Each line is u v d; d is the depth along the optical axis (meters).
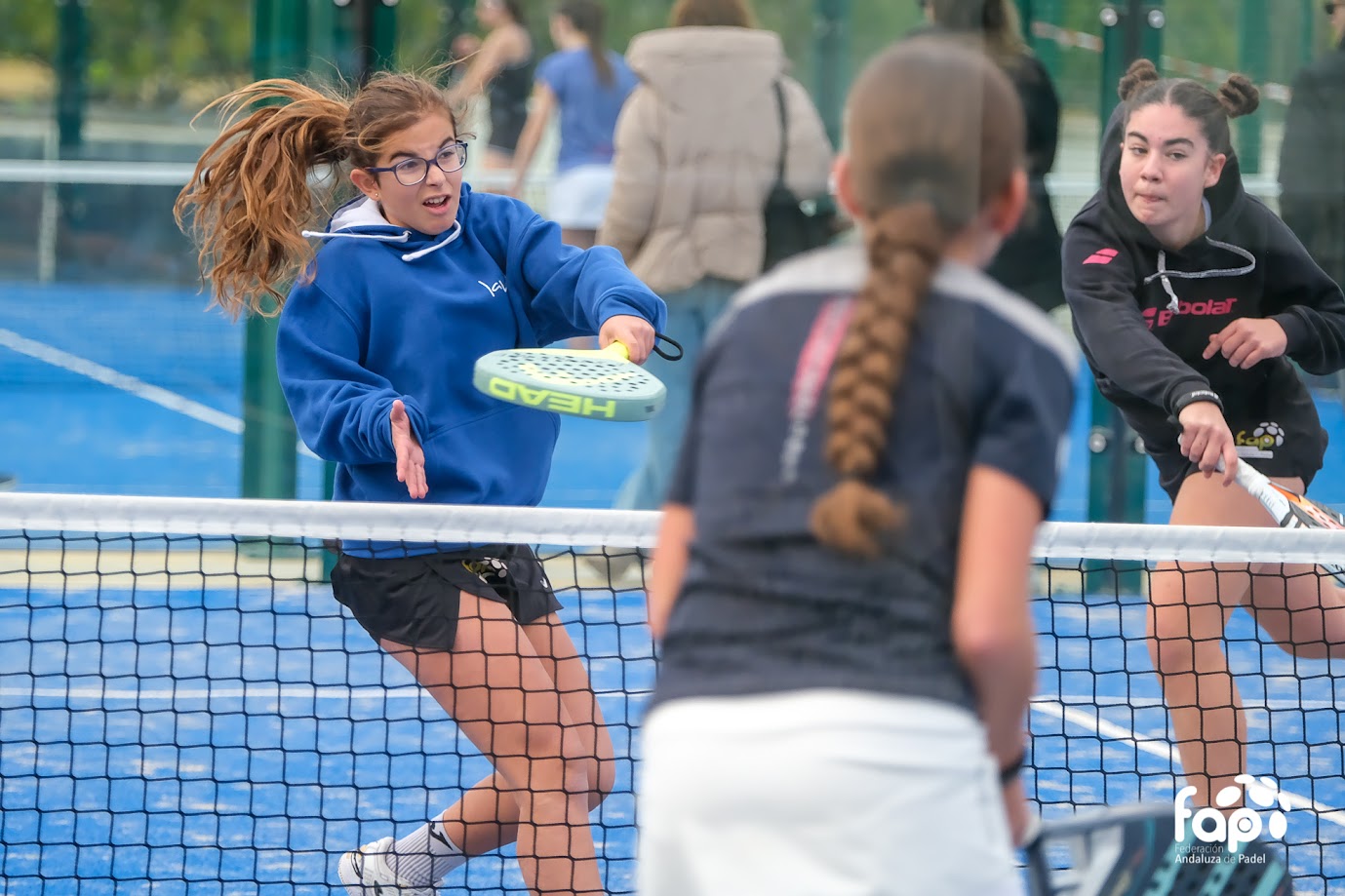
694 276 18.70
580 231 21.52
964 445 5.17
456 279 9.49
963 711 5.12
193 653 16.84
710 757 5.12
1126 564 19.97
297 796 12.74
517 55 21.45
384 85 9.38
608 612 18.72
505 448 9.52
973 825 5.11
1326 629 10.71
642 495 19.03
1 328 30.23
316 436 9.06
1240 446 10.70
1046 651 17.16
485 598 9.17
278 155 9.51
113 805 12.41
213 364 28.77
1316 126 19.77
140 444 25.66
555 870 8.95
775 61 18.94
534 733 8.98
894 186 5.34
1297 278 10.52
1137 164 10.10
